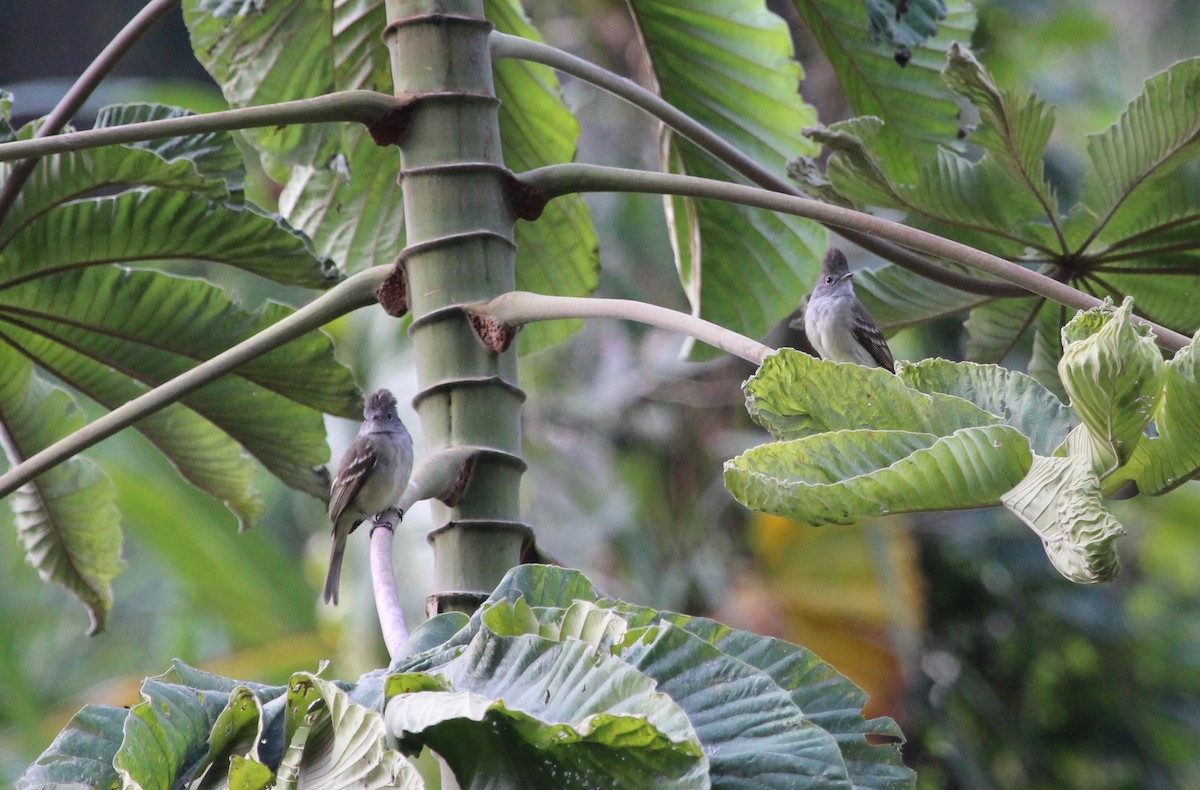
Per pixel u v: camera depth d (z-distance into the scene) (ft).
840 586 47.14
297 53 28.60
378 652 47.11
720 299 32.73
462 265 20.74
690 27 30.78
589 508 49.70
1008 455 14.37
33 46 85.51
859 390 15.74
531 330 32.50
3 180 23.59
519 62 29.76
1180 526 57.57
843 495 14.76
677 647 15.19
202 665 48.26
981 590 52.70
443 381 20.40
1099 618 53.06
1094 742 52.24
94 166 23.26
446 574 20.02
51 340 26.89
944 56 30.89
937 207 25.68
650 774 13.42
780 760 14.03
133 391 28.35
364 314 50.65
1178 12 73.15
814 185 25.89
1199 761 53.31
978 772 49.29
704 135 24.91
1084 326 14.92
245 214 24.49
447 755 14.46
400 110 21.25
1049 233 26.50
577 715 13.71
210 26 28.40
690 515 49.67
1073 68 69.46
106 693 47.78
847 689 16.49
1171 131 24.39
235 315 26.22
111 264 25.30
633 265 52.29
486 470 20.16
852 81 31.55
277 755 14.82
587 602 15.29
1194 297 27.30
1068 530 13.73
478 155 21.25
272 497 56.24
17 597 49.57
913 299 29.19
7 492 20.81
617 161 52.65
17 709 45.88
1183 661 55.16
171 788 14.71
